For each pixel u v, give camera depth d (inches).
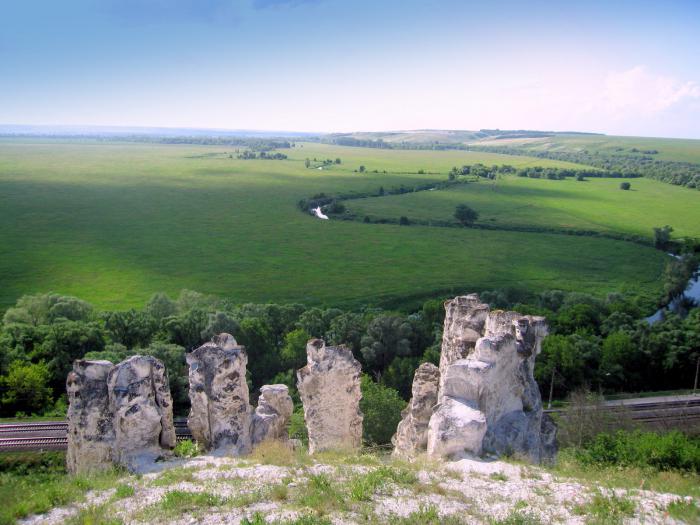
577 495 728.3
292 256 5511.8
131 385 902.4
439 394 1039.0
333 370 1117.7
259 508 693.9
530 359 1059.3
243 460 879.7
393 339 2955.2
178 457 913.5
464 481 775.1
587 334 3299.7
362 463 870.4
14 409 2171.5
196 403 995.9
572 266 5216.5
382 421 1878.7
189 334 2960.1
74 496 749.9
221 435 989.8
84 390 905.5
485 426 880.9
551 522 657.6
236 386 997.8
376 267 5162.4
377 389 2058.3
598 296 4357.8
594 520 650.8
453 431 872.3
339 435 1139.9
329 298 4323.3
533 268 5137.8
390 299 4328.3
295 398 2336.4
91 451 895.1
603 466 1170.6
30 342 2576.3
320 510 676.7
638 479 850.8
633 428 2122.3
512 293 4419.3
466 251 5698.8
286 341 2935.5
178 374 2361.0
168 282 4635.8
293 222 6929.1
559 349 2898.6
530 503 704.4
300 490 742.5
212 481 782.5
